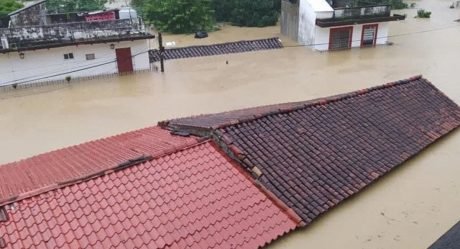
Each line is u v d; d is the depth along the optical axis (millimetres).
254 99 21891
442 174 10711
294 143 10508
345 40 31672
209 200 8398
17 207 7492
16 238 6973
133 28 26219
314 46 31391
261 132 10500
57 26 24625
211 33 38719
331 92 22578
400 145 11562
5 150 16953
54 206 7625
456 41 32906
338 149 10734
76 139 17734
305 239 8227
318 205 8930
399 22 39812
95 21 25547
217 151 9727
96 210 7691
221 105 21156
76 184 8125
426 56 29016
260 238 7953
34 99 22703
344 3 34125
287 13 36125
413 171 10828
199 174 8938
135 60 26875
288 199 8883
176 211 8000
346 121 11914
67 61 25312
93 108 21172
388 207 9336
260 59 29562
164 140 11117
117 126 18922
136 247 7180
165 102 21719
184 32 38750
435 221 8914
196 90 23469
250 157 9586
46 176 9867
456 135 12906
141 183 8406
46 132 18500
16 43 24000
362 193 9797
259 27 41188
